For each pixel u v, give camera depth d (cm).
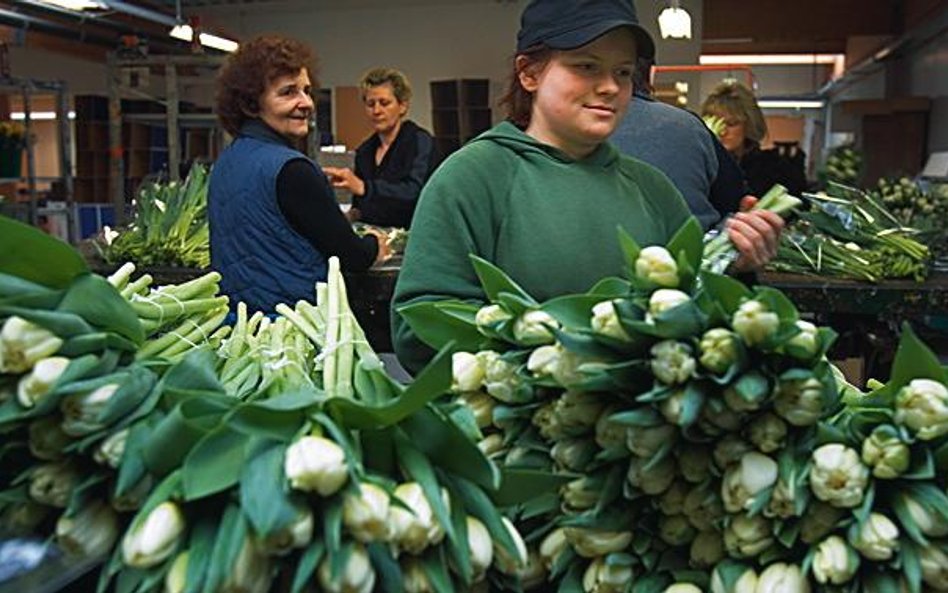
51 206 718
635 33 130
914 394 79
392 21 967
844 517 80
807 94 1503
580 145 140
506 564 80
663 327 79
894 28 987
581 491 88
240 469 71
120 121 693
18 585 77
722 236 131
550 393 92
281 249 225
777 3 999
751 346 80
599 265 137
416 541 71
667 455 84
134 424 77
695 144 239
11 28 840
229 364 99
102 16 880
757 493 80
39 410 74
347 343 101
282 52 233
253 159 226
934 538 79
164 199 364
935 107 859
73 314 80
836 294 280
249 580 68
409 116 976
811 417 80
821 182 631
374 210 428
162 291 114
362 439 77
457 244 134
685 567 89
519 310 93
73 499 75
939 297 276
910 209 389
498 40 949
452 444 77
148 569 71
